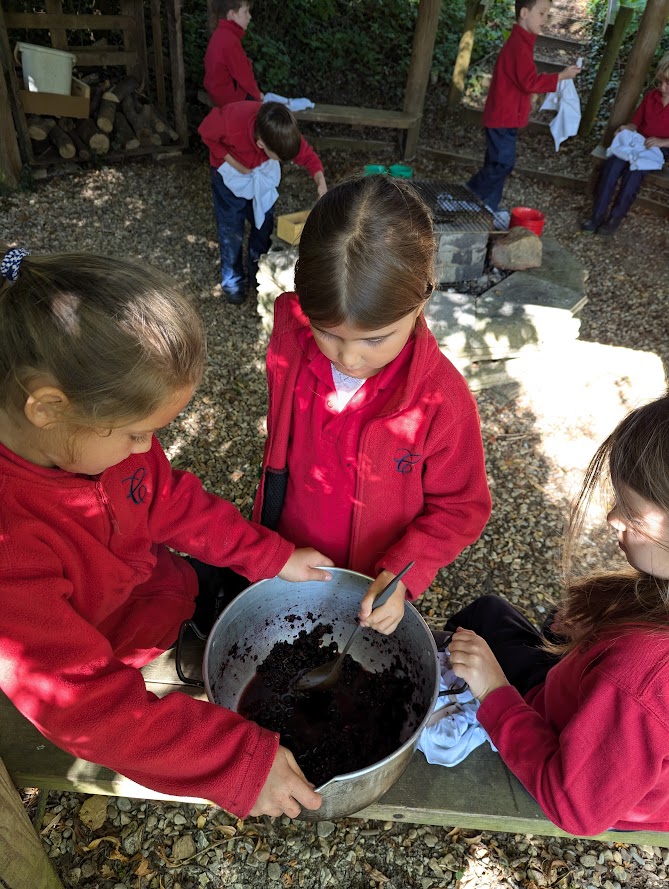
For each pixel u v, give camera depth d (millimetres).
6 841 1176
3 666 957
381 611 1399
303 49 7387
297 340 1413
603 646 1153
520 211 4371
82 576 1151
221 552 1445
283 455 1597
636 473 1024
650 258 5156
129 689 1023
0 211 4969
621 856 1791
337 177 6254
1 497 992
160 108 6242
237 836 1770
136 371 868
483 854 1778
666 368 3859
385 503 1564
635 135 5074
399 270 1053
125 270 915
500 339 3451
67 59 5184
